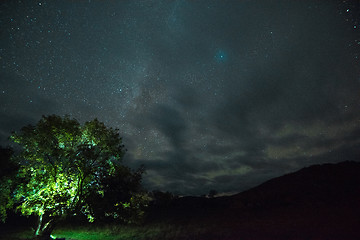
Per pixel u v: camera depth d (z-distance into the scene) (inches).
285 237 679.1
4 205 594.2
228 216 1350.9
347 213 984.9
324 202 1332.4
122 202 649.6
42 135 602.5
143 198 674.2
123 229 965.8
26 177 606.9
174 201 2053.4
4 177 583.2
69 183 614.9
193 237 773.9
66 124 634.2
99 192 636.7
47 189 573.3
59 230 912.9
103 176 637.9
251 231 820.0
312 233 697.6
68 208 588.1
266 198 1752.0
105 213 637.9
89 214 618.5
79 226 1011.9
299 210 1230.9
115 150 669.9
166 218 1407.5
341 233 671.8
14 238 621.9
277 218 1090.1
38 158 598.5
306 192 1648.6
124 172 641.6
